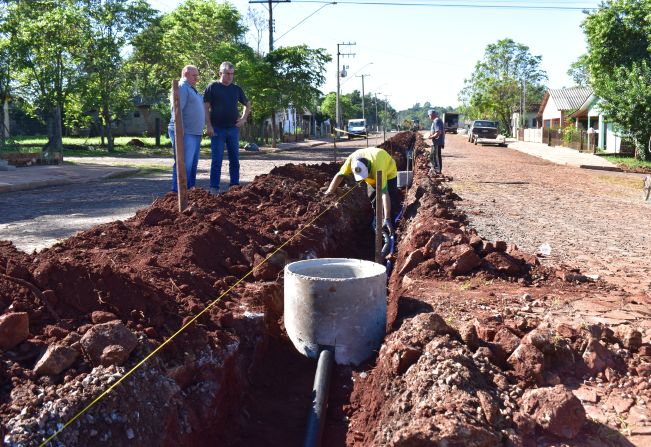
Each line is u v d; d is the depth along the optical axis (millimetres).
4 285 3760
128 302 3988
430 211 8086
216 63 33719
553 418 3184
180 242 5637
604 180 19312
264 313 5070
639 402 3574
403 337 4047
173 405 3531
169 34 33875
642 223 10273
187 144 8648
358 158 7273
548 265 6875
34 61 23438
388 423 3420
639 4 30016
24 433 2852
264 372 4891
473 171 20500
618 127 28656
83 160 24547
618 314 5023
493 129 45844
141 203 11594
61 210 10672
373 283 4816
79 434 3010
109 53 28281
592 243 8359
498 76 74188
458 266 6070
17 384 3127
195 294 4746
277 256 6219
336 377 4723
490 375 3645
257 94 34062
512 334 4023
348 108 92312
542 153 34281
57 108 24156
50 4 24281
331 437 4164
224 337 4383
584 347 4043
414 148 24500
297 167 11289
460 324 4703
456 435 2965
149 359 3562
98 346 3402
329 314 4742
